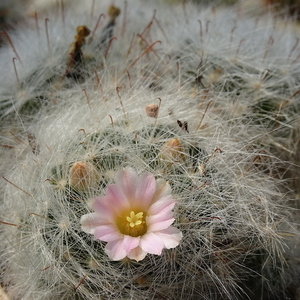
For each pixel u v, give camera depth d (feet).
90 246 0.27
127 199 0.27
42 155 0.32
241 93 0.38
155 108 0.32
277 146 0.37
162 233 0.26
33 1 0.61
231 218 0.29
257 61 0.39
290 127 0.37
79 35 0.39
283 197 0.34
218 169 0.30
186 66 0.39
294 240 0.34
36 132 0.36
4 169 0.36
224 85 0.38
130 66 0.40
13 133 0.37
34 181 0.31
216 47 0.40
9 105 0.39
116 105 0.35
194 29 0.43
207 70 0.39
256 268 0.32
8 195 0.33
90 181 0.28
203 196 0.29
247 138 0.36
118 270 0.28
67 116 0.35
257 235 0.30
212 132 0.34
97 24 0.42
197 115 0.34
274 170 0.36
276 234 0.31
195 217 0.28
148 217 0.27
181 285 0.29
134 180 0.27
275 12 0.58
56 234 0.28
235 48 0.40
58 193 0.29
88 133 0.31
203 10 0.51
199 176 0.29
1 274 0.34
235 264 0.31
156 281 0.28
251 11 0.58
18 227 0.30
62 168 0.30
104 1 0.54
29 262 0.30
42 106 0.38
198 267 0.29
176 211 0.28
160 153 0.29
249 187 0.31
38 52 0.41
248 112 0.37
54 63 0.40
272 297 0.34
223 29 0.43
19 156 0.35
